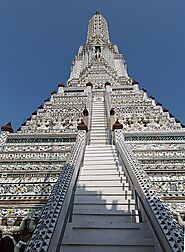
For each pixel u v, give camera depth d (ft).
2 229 23.02
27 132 41.22
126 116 51.13
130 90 71.10
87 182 24.09
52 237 11.06
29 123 50.14
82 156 28.58
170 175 28.76
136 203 18.79
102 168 27.84
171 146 34.83
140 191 16.29
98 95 68.85
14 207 24.88
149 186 16.62
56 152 34.01
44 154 33.86
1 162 32.24
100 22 144.15
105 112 55.01
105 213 18.24
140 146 34.91
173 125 46.75
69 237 15.29
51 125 49.44
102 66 96.89
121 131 38.58
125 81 86.17
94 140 42.24
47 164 31.60
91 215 18.11
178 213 23.49
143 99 60.49
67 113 53.98
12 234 22.67
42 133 39.73
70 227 15.96
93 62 100.01
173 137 38.01
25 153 34.04
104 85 77.92
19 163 31.99
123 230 15.88
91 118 51.60
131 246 14.48
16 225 23.49
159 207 13.53
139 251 14.21
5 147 36.06
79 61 114.42
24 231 22.70
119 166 28.27
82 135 36.94
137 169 20.53
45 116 52.90
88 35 137.28
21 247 20.35
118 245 14.55
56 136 39.37
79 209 18.67
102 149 34.94
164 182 27.61
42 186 27.17
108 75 89.61
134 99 60.95
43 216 13.05
